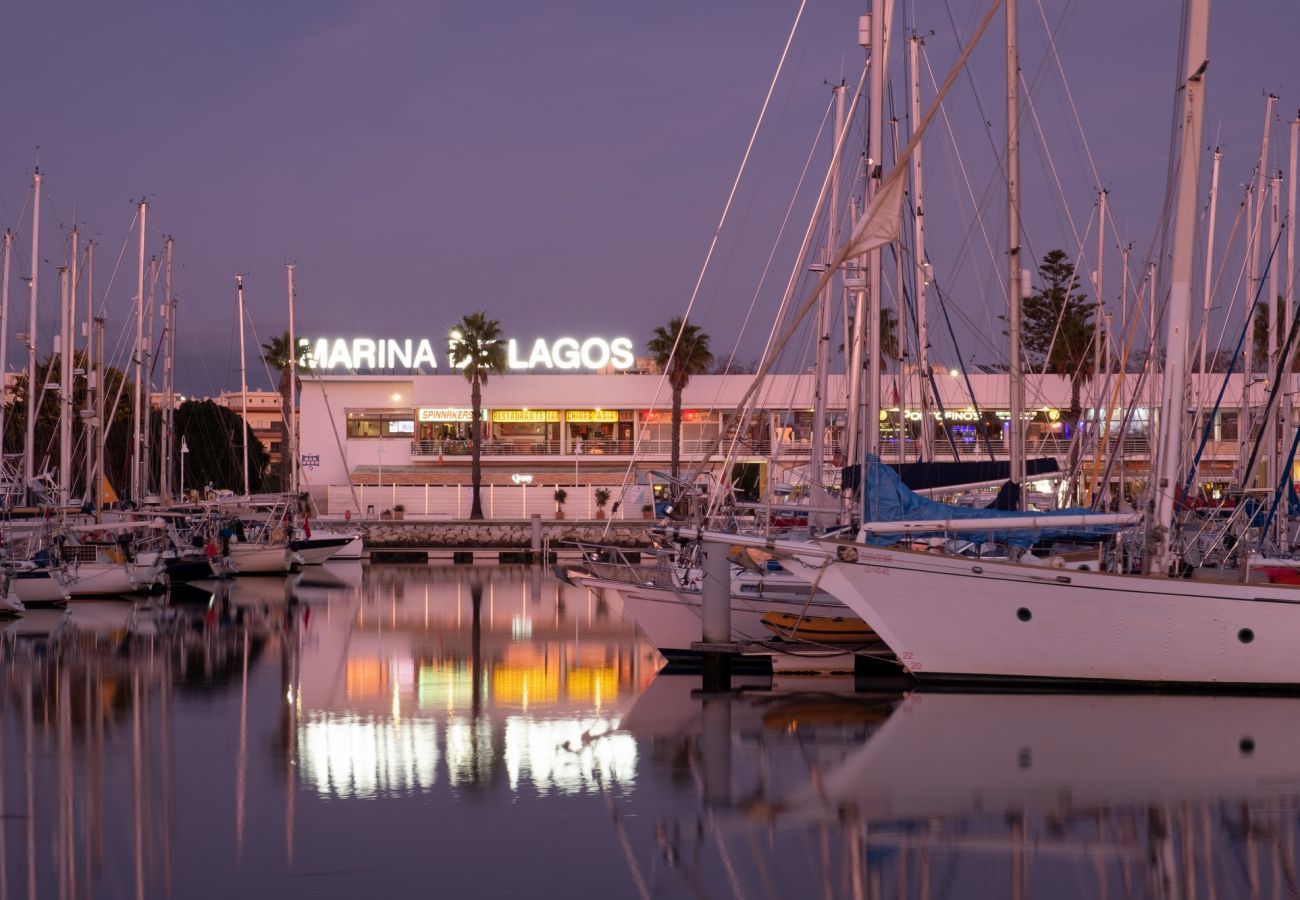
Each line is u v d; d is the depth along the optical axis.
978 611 24.89
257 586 56.84
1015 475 28.00
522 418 97.44
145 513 57.84
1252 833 16.42
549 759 20.52
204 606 46.50
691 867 15.20
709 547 27.66
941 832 16.53
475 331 90.06
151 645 34.94
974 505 39.94
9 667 30.67
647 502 91.25
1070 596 24.64
